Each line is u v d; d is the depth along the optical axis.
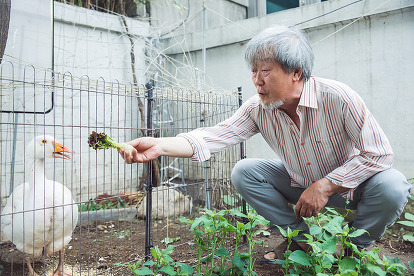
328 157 2.25
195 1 5.63
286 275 1.87
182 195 4.14
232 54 4.68
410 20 3.42
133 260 2.54
